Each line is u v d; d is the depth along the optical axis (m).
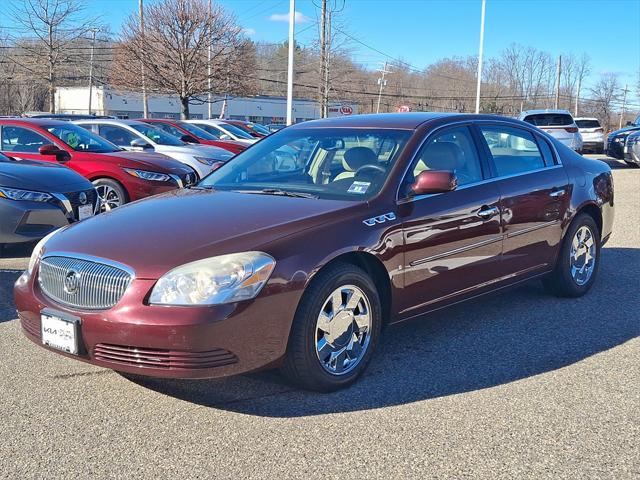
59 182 7.23
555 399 3.71
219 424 3.42
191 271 3.34
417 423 3.42
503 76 79.25
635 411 3.56
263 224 3.70
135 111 56.88
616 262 7.18
